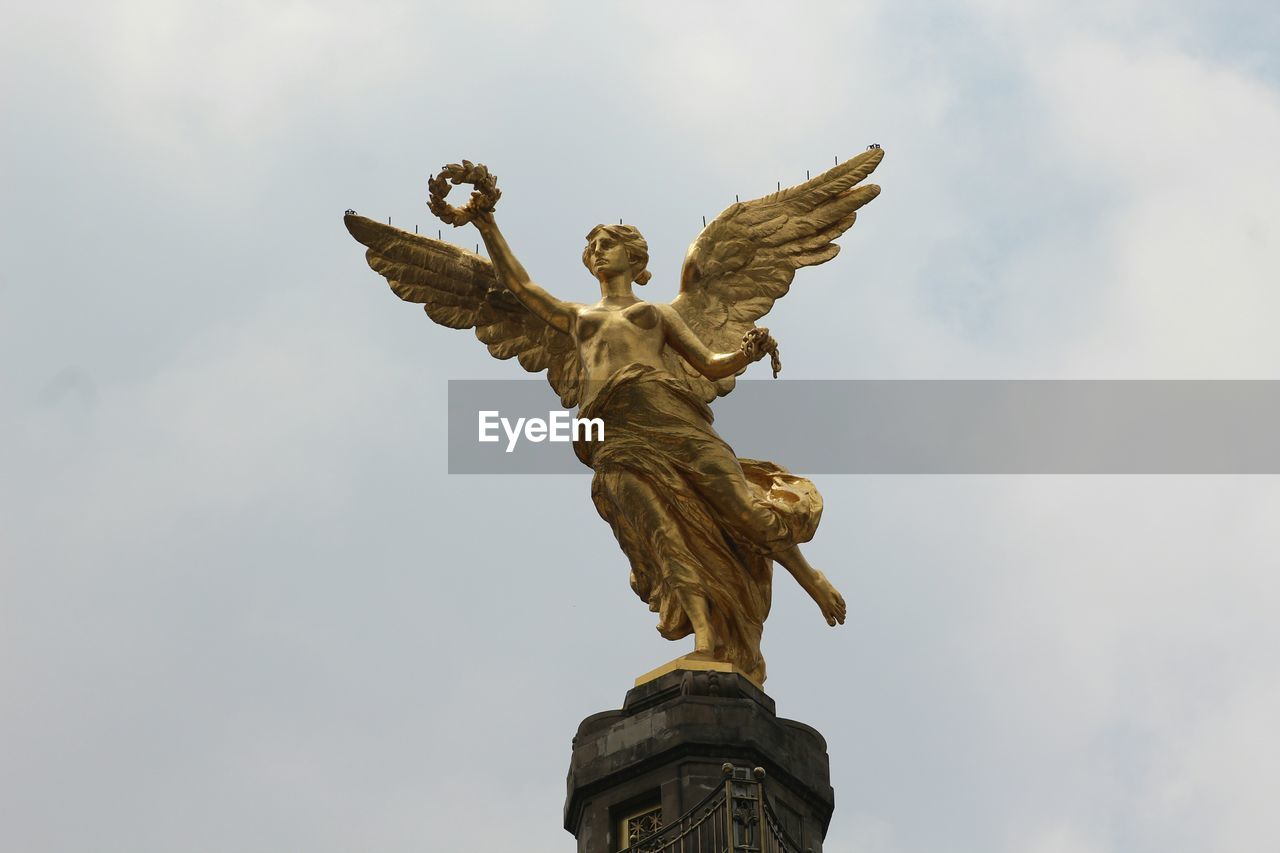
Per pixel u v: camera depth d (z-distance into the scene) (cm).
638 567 5425
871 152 5822
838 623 5403
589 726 5253
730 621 5341
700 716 5122
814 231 5756
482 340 5791
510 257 5512
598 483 5422
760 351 5178
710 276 5694
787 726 5216
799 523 5356
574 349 5728
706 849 4894
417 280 5834
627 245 5588
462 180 5462
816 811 5200
